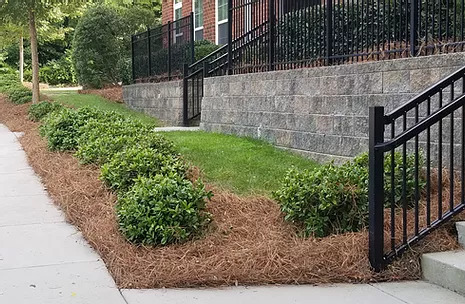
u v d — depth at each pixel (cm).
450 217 471
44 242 543
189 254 480
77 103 1611
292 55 890
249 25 1019
